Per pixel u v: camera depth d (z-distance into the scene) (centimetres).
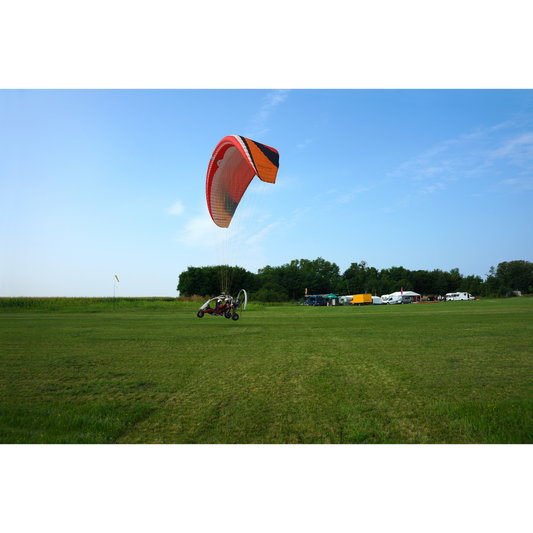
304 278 12825
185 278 8294
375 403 647
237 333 1752
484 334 1567
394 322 2277
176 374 895
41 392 743
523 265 13750
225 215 1720
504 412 577
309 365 986
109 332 1780
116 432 520
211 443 484
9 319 2616
